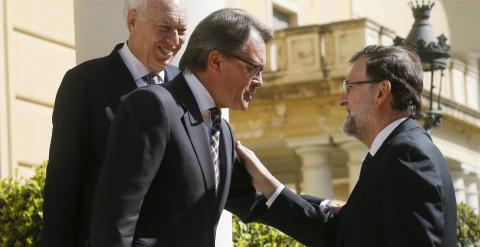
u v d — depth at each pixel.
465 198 25.19
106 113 4.45
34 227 6.05
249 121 21.42
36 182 6.22
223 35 4.22
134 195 3.95
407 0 29.44
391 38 21.33
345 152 22.27
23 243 6.05
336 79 20.59
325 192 21.00
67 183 4.40
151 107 4.05
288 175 23.42
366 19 20.45
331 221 4.84
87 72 4.54
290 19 25.06
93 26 5.65
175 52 4.61
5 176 10.06
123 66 4.58
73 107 4.47
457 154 24.19
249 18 4.28
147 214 4.08
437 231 4.18
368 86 4.53
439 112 10.77
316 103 20.95
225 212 5.77
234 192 4.84
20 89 10.36
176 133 4.09
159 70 4.63
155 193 4.09
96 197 4.00
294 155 22.88
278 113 21.14
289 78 20.94
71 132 4.44
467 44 31.11
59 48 10.90
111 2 5.63
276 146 21.83
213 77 4.25
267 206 4.87
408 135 4.38
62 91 4.53
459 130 24.25
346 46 20.56
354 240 4.42
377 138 4.50
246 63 4.23
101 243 3.92
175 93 4.19
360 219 4.40
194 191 4.11
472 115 24.38
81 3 5.70
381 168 4.35
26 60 10.48
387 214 4.27
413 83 4.52
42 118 10.60
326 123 20.86
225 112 5.83
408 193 4.23
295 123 21.09
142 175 3.97
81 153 4.45
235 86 4.25
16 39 10.36
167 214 4.08
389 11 28.73
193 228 4.11
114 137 4.04
